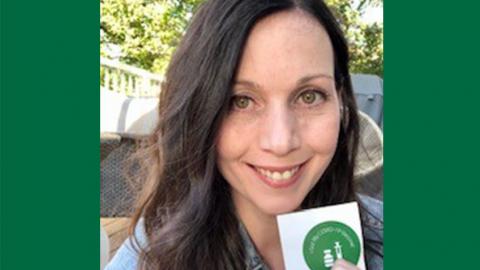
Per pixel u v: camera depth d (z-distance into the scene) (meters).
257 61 0.41
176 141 0.48
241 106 0.43
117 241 0.71
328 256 0.41
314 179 0.43
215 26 0.43
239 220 0.50
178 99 0.47
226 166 0.45
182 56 0.47
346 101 0.52
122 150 0.79
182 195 0.49
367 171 0.72
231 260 0.49
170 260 0.48
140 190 0.59
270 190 0.43
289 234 0.42
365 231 0.54
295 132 0.41
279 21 0.41
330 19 0.45
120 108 0.83
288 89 0.41
